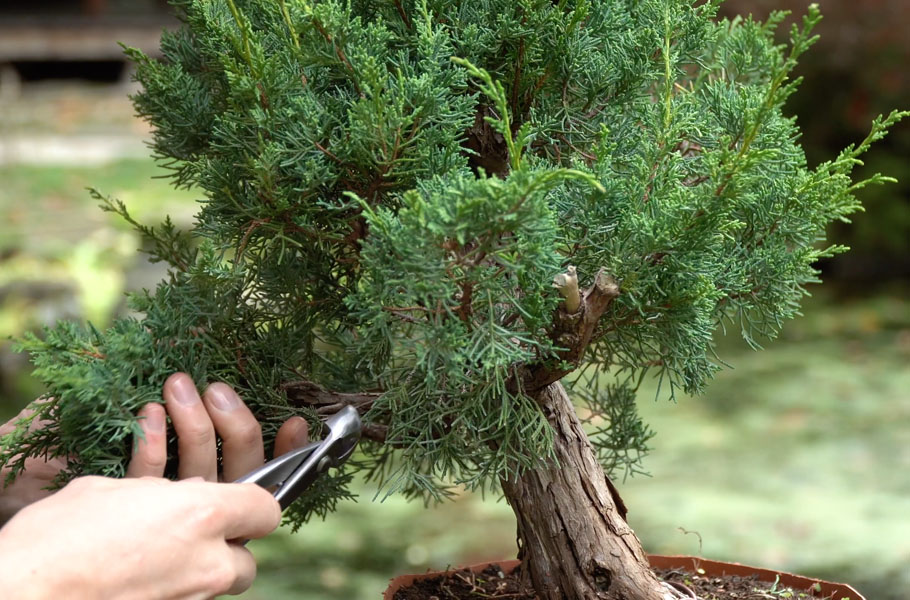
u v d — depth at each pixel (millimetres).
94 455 775
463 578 911
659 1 833
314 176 772
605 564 829
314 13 767
